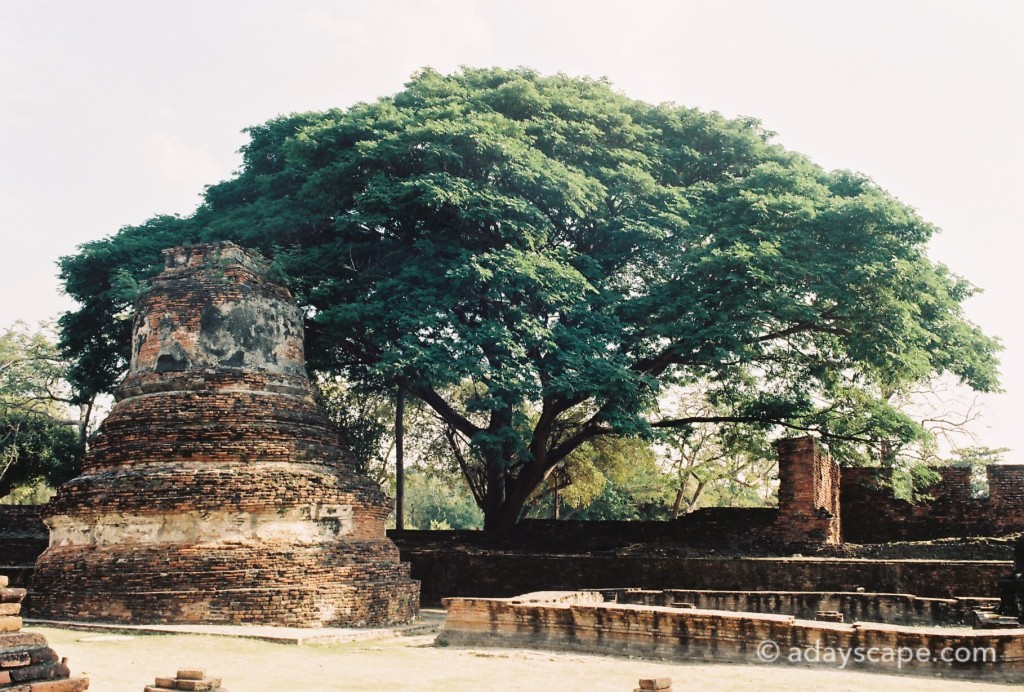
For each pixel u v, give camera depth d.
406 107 32.44
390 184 28.36
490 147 28.19
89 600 19.56
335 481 21.42
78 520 20.80
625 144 33.00
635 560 26.39
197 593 19.30
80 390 34.81
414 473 52.62
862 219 28.08
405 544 32.69
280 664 14.30
